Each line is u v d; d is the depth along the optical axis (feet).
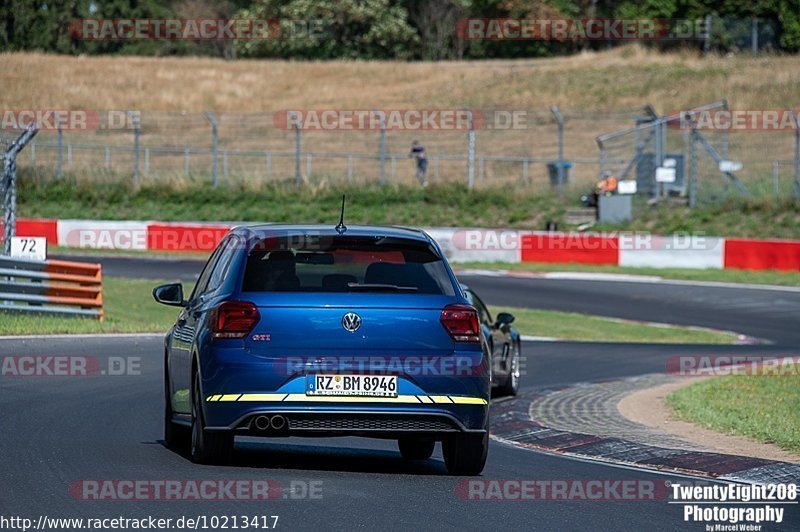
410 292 97.09
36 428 124.77
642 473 108.47
